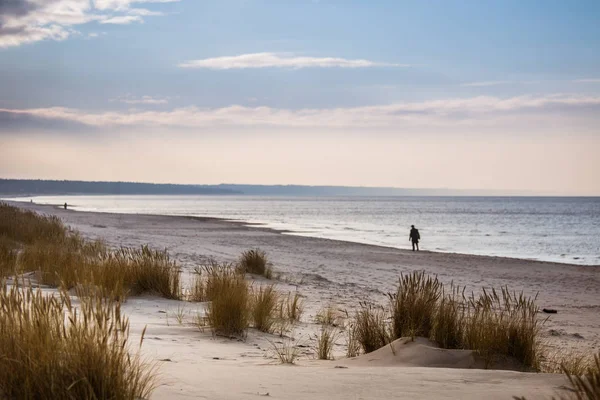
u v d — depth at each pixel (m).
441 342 9.20
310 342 11.13
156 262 16.47
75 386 4.68
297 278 24.30
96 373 4.83
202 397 5.43
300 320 14.07
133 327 10.60
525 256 47.53
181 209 176.50
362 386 6.21
